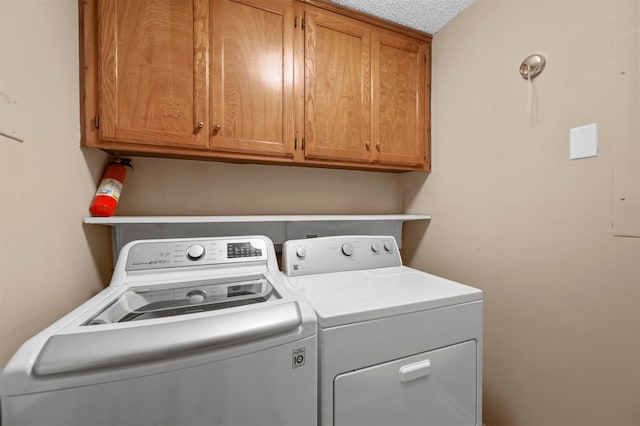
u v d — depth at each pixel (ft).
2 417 1.41
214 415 1.84
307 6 4.22
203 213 4.58
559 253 3.31
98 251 3.57
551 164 3.38
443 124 5.09
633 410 2.68
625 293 2.74
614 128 2.81
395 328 2.62
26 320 2.12
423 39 5.21
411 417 2.68
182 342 1.74
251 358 1.96
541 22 3.49
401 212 6.30
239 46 3.79
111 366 1.60
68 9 2.89
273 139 4.01
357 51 4.62
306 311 2.31
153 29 3.35
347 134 4.54
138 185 4.21
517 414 3.77
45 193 2.43
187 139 3.52
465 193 4.63
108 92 3.16
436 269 5.28
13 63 2.04
